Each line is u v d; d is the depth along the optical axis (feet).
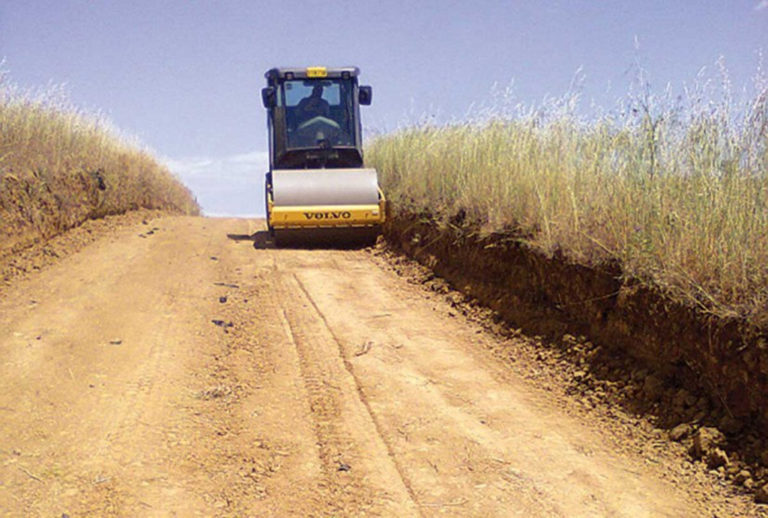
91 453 16.96
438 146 43.88
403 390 21.12
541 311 25.90
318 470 16.31
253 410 19.71
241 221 60.54
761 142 20.36
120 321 27.35
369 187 45.32
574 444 17.65
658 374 19.31
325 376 22.18
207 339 25.90
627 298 20.86
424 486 15.60
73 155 52.60
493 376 22.48
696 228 19.67
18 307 28.50
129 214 58.34
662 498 14.98
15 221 38.96
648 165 23.56
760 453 15.40
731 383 16.75
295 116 49.03
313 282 34.71
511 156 33.76
